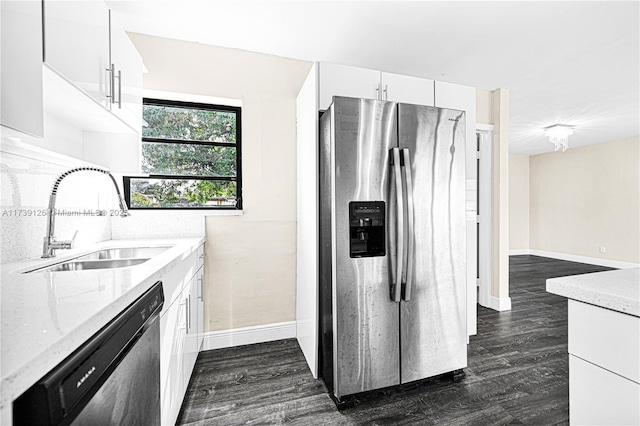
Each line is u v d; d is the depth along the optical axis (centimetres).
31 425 45
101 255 169
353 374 167
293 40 228
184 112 246
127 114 164
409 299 173
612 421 77
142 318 82
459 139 188
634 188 545
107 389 66
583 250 621
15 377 41
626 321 74
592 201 607
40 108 97
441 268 184
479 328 277
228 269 241
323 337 190
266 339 250
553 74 283
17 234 127
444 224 184
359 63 262
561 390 182
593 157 605
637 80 297
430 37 222
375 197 171
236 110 254
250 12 195
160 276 105
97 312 61
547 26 207
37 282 84
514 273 521
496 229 327
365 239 174
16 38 90
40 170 142
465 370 205
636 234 541
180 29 215
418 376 179
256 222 247
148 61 221
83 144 174
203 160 249
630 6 185
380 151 171
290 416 159
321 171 196
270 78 250
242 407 166
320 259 197
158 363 102
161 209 226
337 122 164
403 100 224
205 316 236
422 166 179
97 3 130
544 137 541
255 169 247
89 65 123
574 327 86
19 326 54
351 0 183
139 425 84
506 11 191
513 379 194
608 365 78
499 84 307
